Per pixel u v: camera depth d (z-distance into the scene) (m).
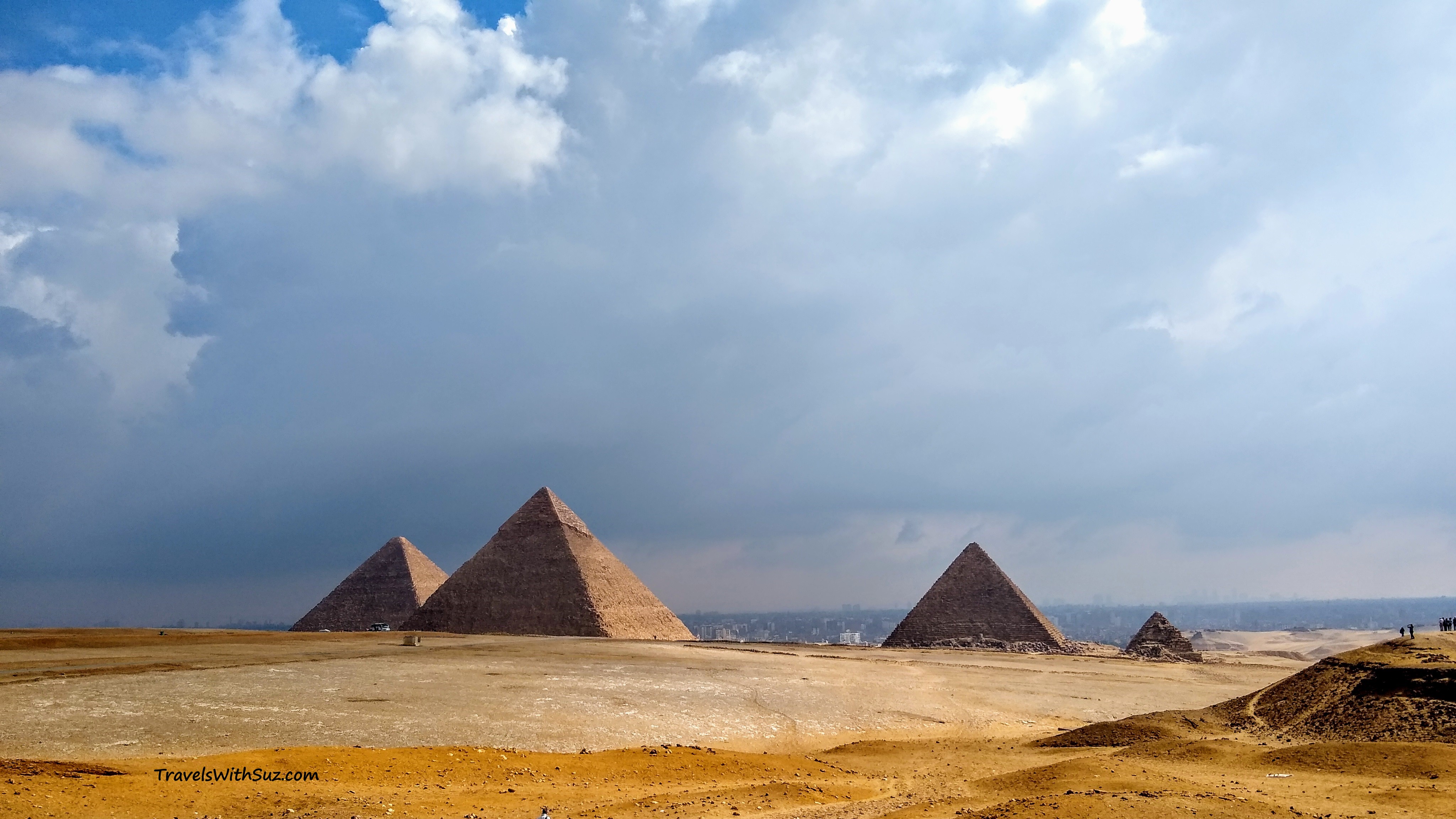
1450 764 31.42
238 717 42.50
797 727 52.47
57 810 23.78
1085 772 32.62
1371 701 40.59
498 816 27.25
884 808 30.20
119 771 29.36
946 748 45.66
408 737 40.22
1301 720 43.03
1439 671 39.59
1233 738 42.81
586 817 27.48
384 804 27.14
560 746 41.19
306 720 42.69
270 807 26.27
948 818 26.70
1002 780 33.97
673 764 36.88
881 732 52.88
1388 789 28.39
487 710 49.31
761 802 30.59
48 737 35.62
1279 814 24.38
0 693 47.56
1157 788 29.36
